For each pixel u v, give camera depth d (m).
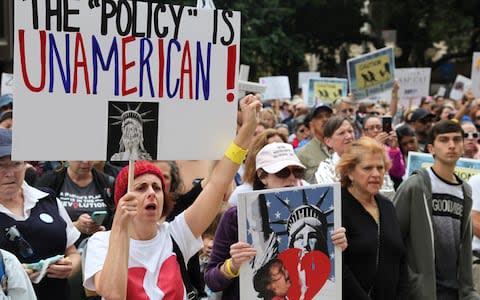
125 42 3.66
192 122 3.85
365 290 4.87
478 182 6.15
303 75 20.27
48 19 3.49
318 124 7.64
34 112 3.49
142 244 3.96
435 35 39.38
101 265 3.84
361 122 11.88
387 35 39.28
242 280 4.26
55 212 4.72
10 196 4.50
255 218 4.28
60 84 3.53
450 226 5.55
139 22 3.69
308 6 38.69
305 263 4.38
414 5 39.28
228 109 3.93
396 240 4.97
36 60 3.48
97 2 3.59
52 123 3.52
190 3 26.22
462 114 13.25
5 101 10.54
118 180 4.04
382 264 4.90
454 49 40.31
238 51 3.92
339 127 6.82
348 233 4.88
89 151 3.60
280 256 4.32
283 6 37.19
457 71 41.34
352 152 4.93
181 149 3.83
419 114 10.73
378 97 13.87
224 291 4.59
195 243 4.13
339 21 39.59
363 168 4.87
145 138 3.73
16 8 3.43
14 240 4.47
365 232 4.88
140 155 3.72
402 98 18.19
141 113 3.72
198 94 3.85
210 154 3.91
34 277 4.34
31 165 6.59
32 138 3.49
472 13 39.38
